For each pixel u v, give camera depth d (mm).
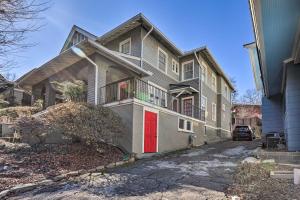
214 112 23906
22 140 12617
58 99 16094
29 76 15945
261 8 5977
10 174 7371
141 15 14727
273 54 9195
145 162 10336
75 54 12492
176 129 14727
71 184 6914
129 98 11352
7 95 19359
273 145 12656
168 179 7375
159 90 17281
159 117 13102
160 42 17922
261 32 7195
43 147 10398
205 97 21188
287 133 10555
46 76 16156
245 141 20562
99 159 9711
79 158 9375
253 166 8117
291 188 5781
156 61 17234
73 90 13672
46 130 10008
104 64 13125
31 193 6211
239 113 36812
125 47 16578
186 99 20406
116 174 8078
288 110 10039
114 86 13586
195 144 17125
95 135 9773
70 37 19625
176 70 20312
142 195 5855
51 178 7359
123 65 13828
